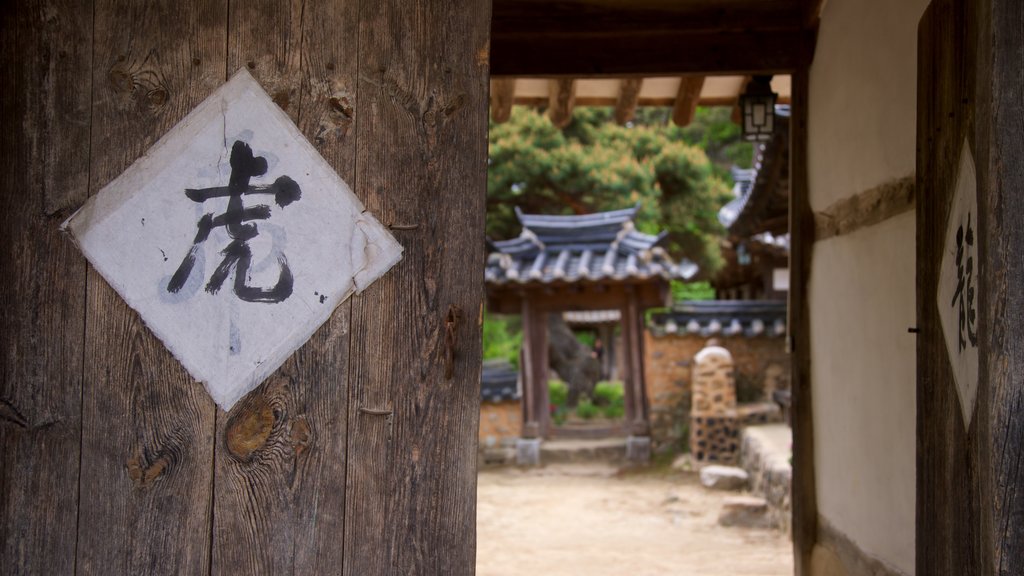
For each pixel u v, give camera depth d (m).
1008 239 1.69
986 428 1.72
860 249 3.43
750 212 9.39
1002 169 1.69
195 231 1.90
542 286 11.71
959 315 1.98
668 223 13.69
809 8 4.18
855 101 3.48
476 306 1.92
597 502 9.48
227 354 1.89
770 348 12.16
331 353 1.90
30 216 1.88
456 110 1.94
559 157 12.48
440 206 1.93
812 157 4.21
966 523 1.93
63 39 1.91
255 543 1.88
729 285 17.39
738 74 4.52
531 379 11.96
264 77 1.93
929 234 2.25
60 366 1.87
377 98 1.93
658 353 12.09
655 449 11.94
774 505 8.13
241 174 1.91
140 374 1.88
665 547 7.13
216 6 1.93
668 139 13.46
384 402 1.90
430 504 1.90
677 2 4.38
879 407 3.17
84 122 1.90
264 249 1.91
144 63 1.92
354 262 1.91
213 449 1.88
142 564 1.86
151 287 1.89
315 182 1.92
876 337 3.21
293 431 1.89
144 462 1.87
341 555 1.88
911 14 2.84
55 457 1.86
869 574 3.23
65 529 1.86
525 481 10.82
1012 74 1.70
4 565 1.85
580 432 12.23
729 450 11.16
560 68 4.57
